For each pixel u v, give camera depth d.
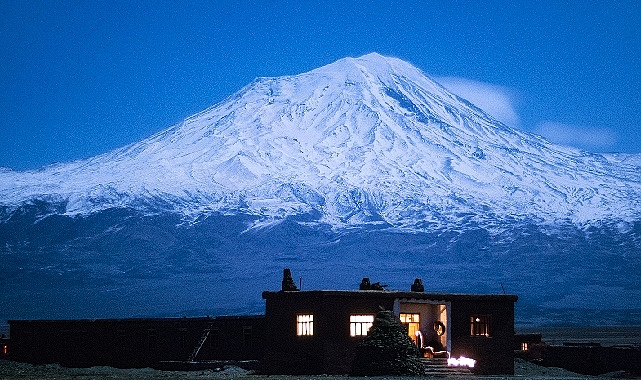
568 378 61.59
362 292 61.38
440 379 55.88
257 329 68.31
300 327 62.16
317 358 60.44
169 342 71.94
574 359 77.19
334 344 60.34
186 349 71.19
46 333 76.44
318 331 60.59
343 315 60.78
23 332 77.62
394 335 58.53
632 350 75.38
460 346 63.34
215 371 65.19
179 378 56.28
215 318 70.50
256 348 68.25
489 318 64.75
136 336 73.12
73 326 75.44
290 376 58.41
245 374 61.88
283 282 63.91
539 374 69.75
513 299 65.12
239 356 68.94
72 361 74.88
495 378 58.66
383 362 57.91
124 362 73.06
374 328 58.94
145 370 66.88
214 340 70.25
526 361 79.00
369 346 58.34
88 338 74.69
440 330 64.12
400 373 57.72
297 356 61.31
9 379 54.41
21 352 77.38
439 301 63.19
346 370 60.34
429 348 62.53
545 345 81.06
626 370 74.81
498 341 64.56
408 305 64.19
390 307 62.09
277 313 63.75
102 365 73.75
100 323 74.31
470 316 64.12
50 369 68.06
